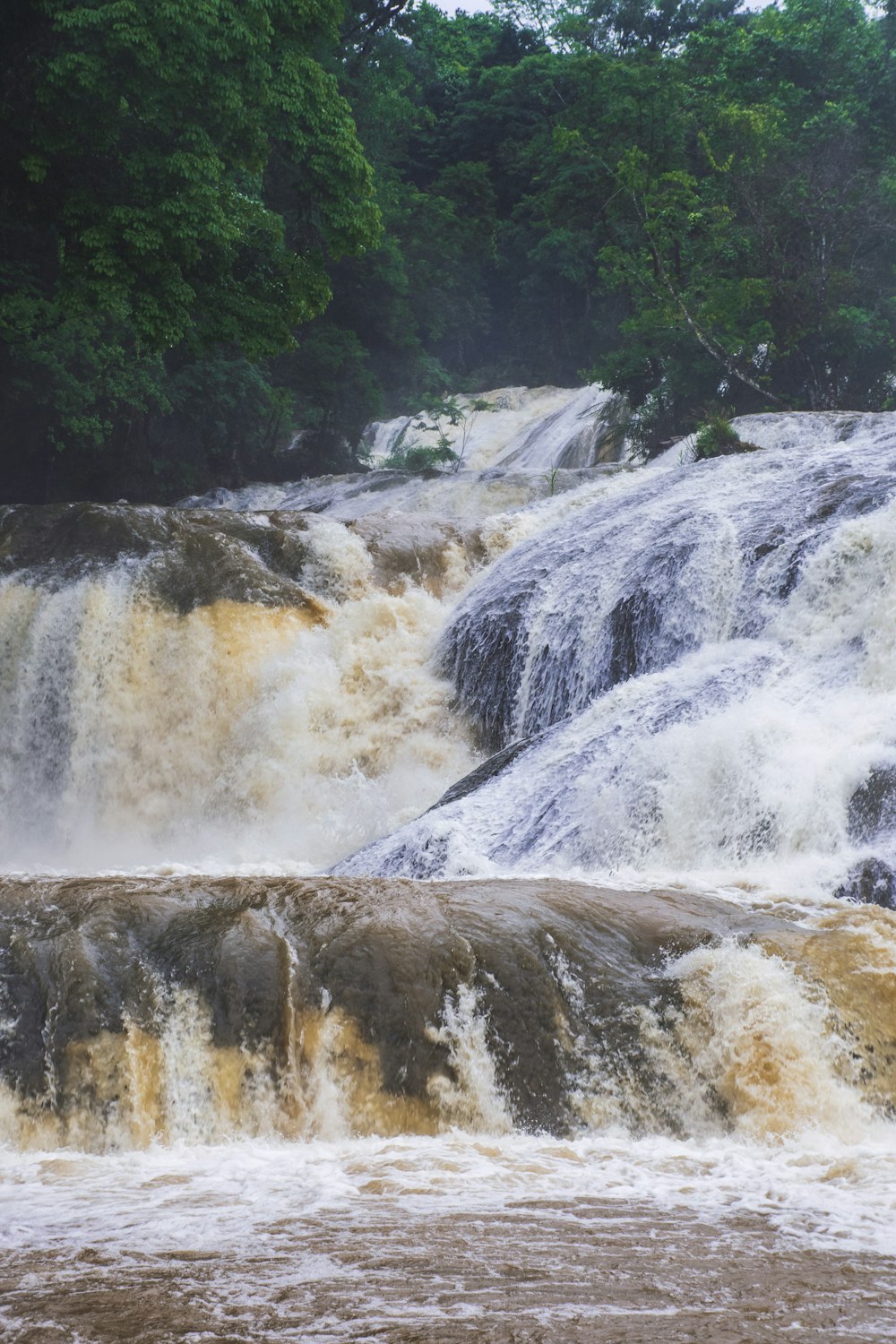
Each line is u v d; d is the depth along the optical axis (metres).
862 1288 4.46
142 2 24.92
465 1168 6.81
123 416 40.50
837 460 19.97
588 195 51.41
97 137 26.70
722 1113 8.15
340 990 8.17
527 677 19.11
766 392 40.34
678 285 42.50
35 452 39.84
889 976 8.70
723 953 8.63
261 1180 6.50
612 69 49.09
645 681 15.51
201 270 28.92
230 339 29.75
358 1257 4.81
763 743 12.51
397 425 57.28
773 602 15.95
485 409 56.12
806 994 8.47
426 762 19.69
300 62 28.25
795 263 41.88
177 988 8.04
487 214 76.19
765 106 43.09
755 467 21.12
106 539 21.53
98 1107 7.64
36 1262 4.73
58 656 20.81
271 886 9.03
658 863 12.42
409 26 54.34
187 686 20.48
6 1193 6.20
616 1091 8.18
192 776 20.20
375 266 52.62
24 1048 7.73
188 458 43.50
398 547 22.64
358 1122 7.90
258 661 20.53
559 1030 8.29
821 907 9.87
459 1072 8.09
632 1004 8.45
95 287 26.70
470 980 8.31
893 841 10.80
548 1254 4.88
